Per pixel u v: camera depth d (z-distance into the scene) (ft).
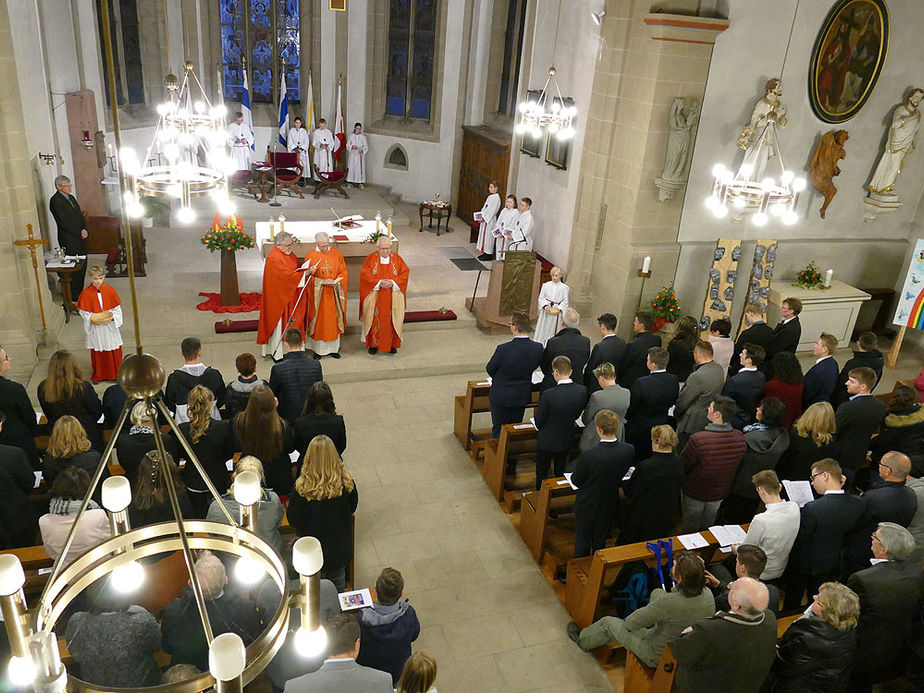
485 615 20.57
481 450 27.76
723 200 28.86
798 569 18.44
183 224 49.06
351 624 11.84
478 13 52.26
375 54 55.83
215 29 54.19
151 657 12.07
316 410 20.51
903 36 36.27
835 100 36.37
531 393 27.12
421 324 38.06
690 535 18.99
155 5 50.19
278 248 32.17
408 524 24.04
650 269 36.52
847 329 39.14
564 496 22.35
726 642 13.56
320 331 33.37
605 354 25.27
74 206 35.53
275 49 56.13
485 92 53.98
